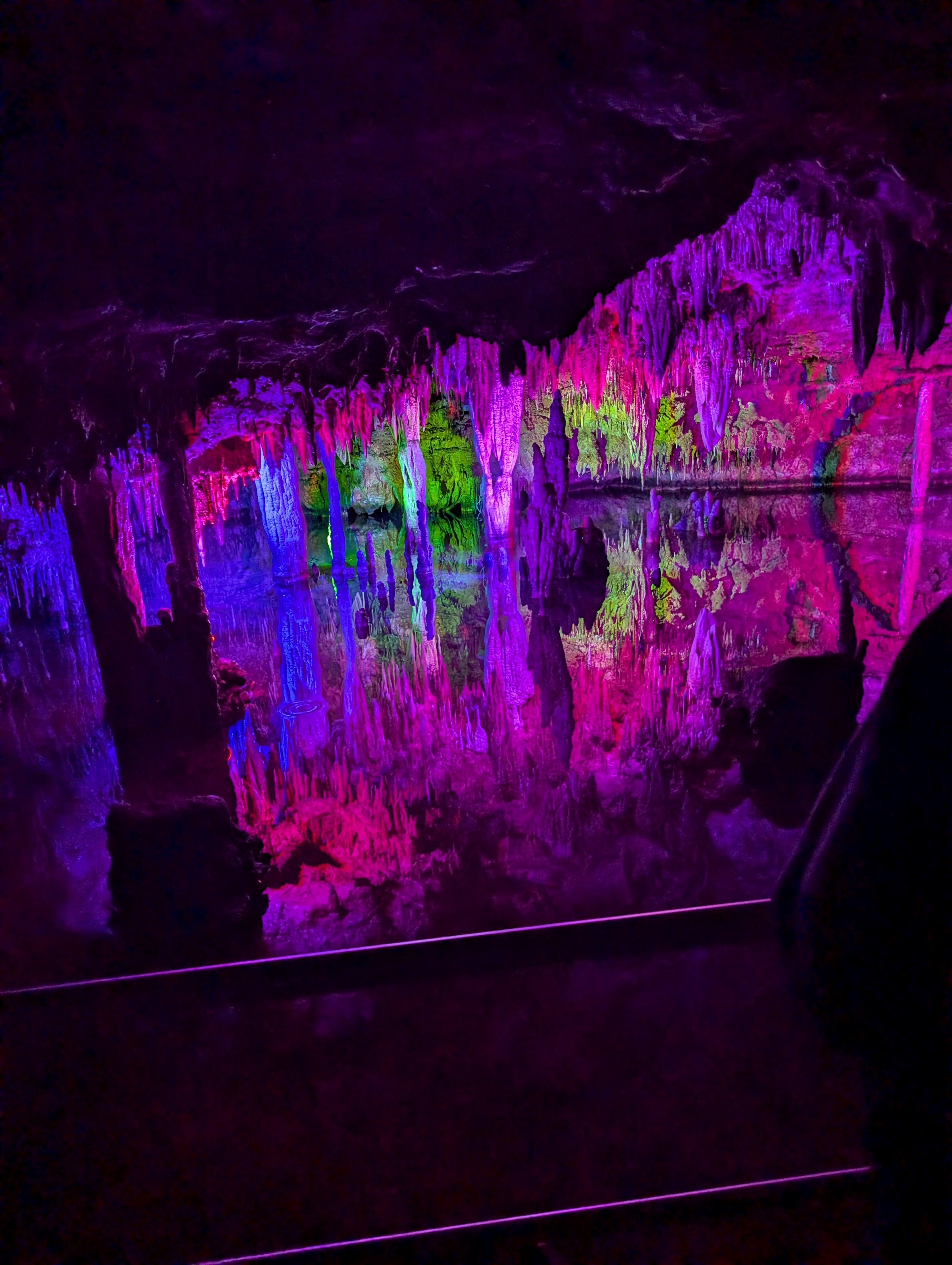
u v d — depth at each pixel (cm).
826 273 715
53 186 216
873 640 574
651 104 219
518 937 250
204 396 339
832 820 103
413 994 232
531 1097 194
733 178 254
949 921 97
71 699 648
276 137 213
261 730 506
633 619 725
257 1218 169
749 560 940
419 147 223
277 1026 224
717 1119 184
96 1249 163
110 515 301
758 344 1122
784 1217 158
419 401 977
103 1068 212
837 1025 104
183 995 237
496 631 736
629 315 612
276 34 191
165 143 212
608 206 258
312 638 763
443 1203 169
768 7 198
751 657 573
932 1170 106
